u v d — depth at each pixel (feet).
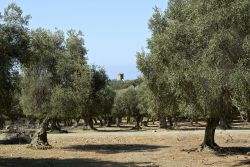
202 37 67.31
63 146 129.70
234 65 65.05
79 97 116.06
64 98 113.09
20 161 93.61
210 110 82.94
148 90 102.99
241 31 64.18
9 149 119.03
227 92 72.54
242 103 66.39
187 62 73.87
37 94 115.75
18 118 220.64
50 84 116.16
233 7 61.77
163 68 90.53
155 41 83.56
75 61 121.39
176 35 75.77
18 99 120.06
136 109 274.16
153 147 125.59
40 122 125.70
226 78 65.46
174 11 87.40
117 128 276.82
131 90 280.92
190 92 79.87
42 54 110.63
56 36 119.34
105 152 112.57
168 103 99.76
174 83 77.71
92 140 147.43
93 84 138.10
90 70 131.34
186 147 122.01
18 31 80.94
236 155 100.58
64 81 117.91
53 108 114.62
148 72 98.84
